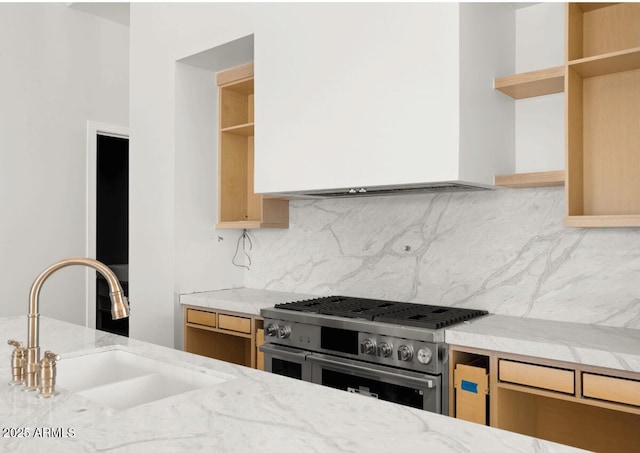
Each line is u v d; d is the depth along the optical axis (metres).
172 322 3.38
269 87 2.92
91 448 1.00
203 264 3.55
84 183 4.47
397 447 1.00
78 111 4.43
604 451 2.29
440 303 2.78
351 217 3.17
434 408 2.16
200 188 3.55
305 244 3.40
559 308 2.42
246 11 3.05
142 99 3.66
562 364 1.91
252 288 3.74
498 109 2.49
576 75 2.28
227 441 1.03
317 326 2.55
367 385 2.37
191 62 3.49
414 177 2.31
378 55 2.45
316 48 2.70
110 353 1.95
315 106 2.69
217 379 1.57
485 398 2.09
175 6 3.46
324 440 1.04
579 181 2.29
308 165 2.71
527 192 2.52
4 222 3.98
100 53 4.58
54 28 4.27
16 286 4.04
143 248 3.61
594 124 2.33
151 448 1.00
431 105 2.27
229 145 3.60
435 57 2.26
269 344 2.78
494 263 2.61
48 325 2.34
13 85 4.04
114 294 1.38
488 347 2.07
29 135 4.12
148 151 3.60
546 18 2.56
